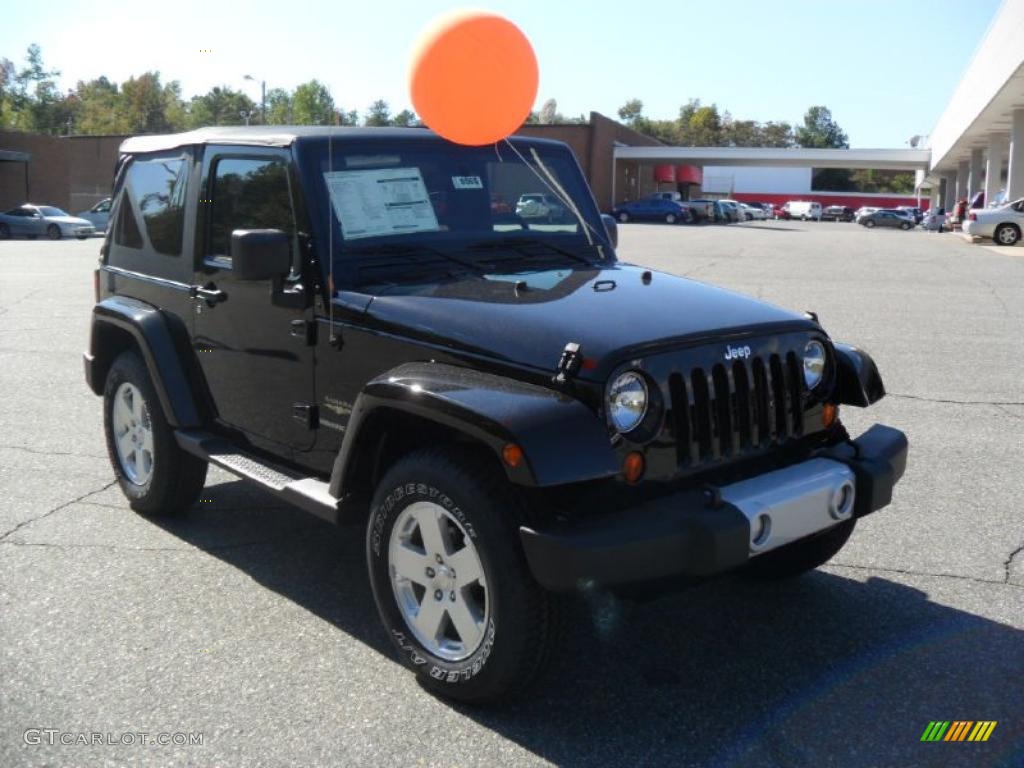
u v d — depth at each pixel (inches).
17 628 161.6
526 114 165.3
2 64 3846.0
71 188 2329.0
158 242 202.2
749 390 143.7
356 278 159.6
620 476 130.5
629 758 127.0
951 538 202.8
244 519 213.2
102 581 180.4
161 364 192.2
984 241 1318.9
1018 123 1395.2
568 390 128.5
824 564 189.2
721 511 128.1
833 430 162.4
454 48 155.1
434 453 135.7
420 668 140.9
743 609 170.1
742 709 138.7
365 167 168.4
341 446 150.5
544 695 141.9
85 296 603.2
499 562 126.8
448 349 141.0
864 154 2822.3
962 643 157.9
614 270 175.8
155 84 3560.5
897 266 858.1
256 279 155.3
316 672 148.3
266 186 170.9
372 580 146.9
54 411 311.1
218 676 146.9
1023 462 255.1
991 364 387.2
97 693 141.9
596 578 120.0
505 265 172.7
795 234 1640.0
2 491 231.8
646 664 151.3
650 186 3065.9
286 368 168.4
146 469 211.8
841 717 136.6
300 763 125.6
